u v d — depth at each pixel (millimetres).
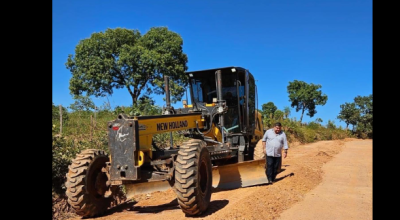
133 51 28141
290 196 6863
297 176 8898
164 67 28641
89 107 13977
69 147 8094
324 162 12523
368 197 6945
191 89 9227
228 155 7965
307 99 42562
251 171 8305
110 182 5707
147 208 6426
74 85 28625
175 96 27578
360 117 34219
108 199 6180
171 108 7805
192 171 5172
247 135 9266
